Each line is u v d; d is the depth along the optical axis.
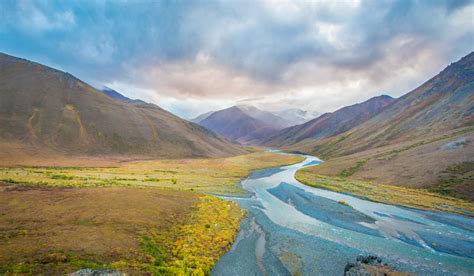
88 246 29.89
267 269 31.48
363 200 69.50
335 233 44.69
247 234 43.50
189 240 36.78
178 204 54.44
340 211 58.78
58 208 42.84
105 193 56.12
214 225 44.28
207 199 62.34
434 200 66.25
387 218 53.53
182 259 31.16
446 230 46.47
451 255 36.16
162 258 30.61
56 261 25.42
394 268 31.20
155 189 68.12
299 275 30.30
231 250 36.72
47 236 31.23
